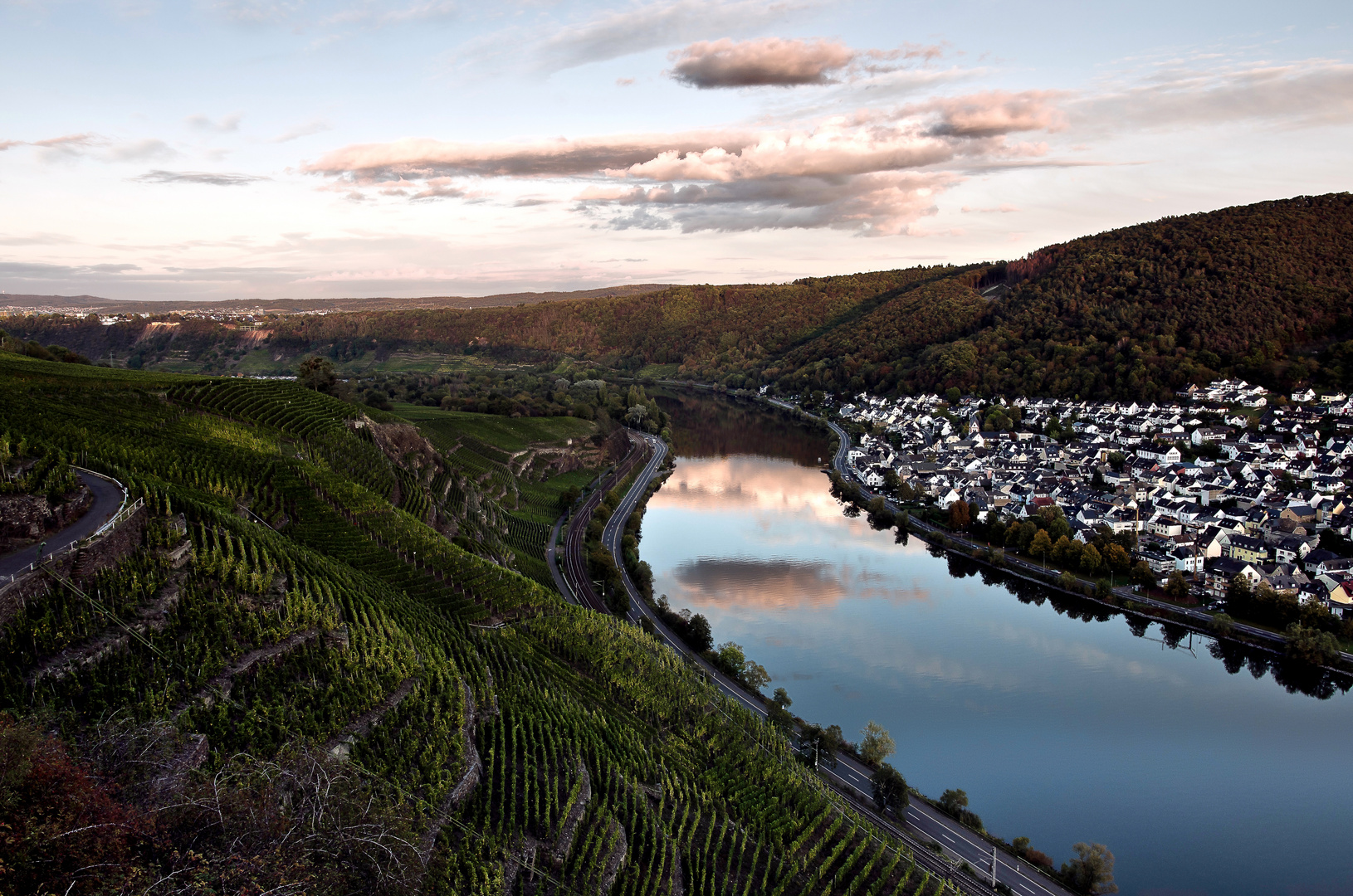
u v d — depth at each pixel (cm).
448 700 7688
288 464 12175
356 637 7638
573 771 7825
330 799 4269
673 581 17912
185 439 12019
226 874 3375
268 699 6203
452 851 5816
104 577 6106
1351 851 9325
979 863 8838
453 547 12812
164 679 5684
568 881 6419
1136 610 16112
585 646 11319
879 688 13175
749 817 8600
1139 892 8706
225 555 7512
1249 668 14025
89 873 3162
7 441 7331
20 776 3256
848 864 8138
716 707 11038
